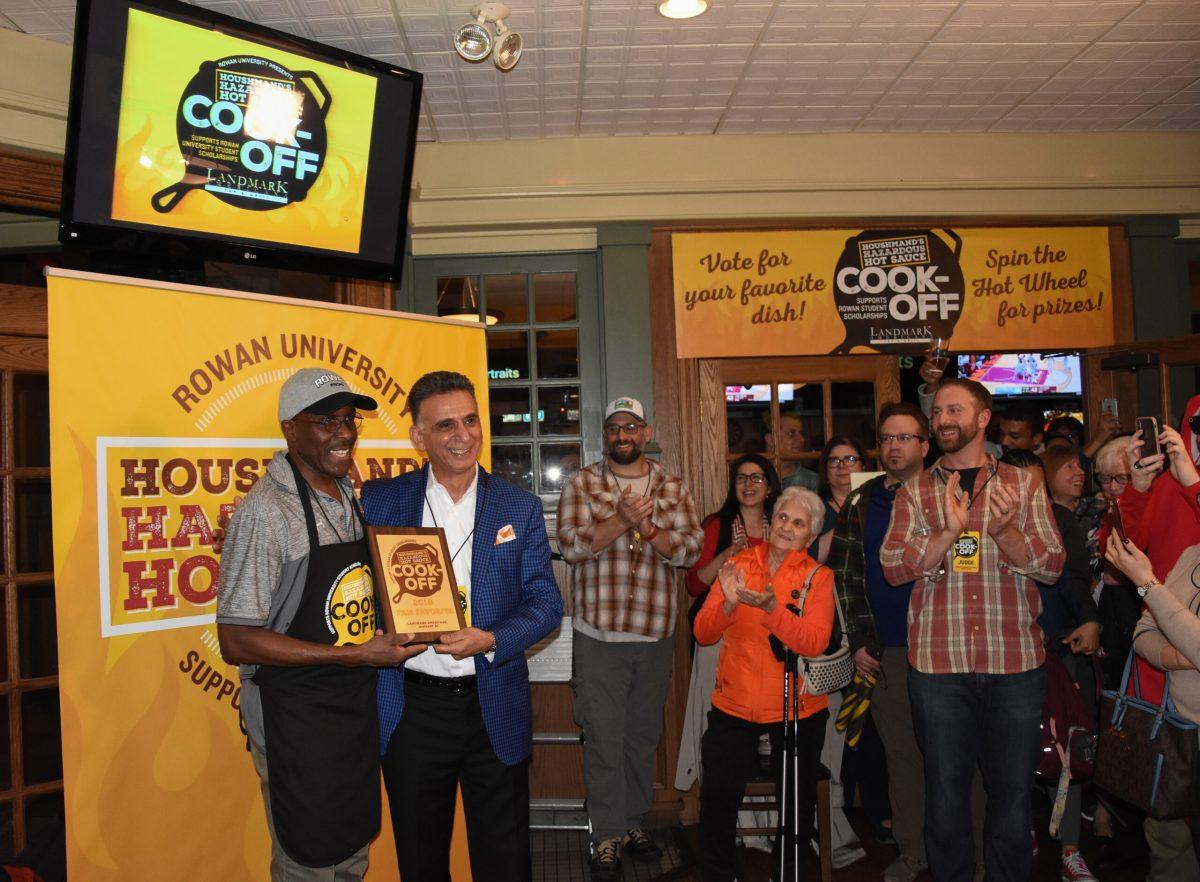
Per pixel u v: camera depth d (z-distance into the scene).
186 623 2.40
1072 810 3.19
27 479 2.92
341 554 2.04
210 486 2.48
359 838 2.01
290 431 2.08
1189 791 2.29
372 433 2.84
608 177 4.37
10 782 2.78
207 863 2.41
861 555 3.19
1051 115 4.29
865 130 4.43
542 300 4.68
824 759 3.43
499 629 2.26
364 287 3.82
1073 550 3.23
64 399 2.24
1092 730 2.91
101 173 2.56
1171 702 2.37
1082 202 4.54
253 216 2.86
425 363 3.01
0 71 3.04
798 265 4.52
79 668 2.21
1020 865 2.64
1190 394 4.67
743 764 2.82
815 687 2.81
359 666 2.04
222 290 2.55
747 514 3.69
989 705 2.67
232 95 2.76
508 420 4.65
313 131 2.95
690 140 4.41
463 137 4.31
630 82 3.78
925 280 4.57
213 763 2.43
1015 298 4.61
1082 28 3.43
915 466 3.18
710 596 2.89
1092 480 3.94
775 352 4.50
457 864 2.90
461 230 4.48
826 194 4.43
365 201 3.12
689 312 4.48
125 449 2.33
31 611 3.38
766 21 3.30
